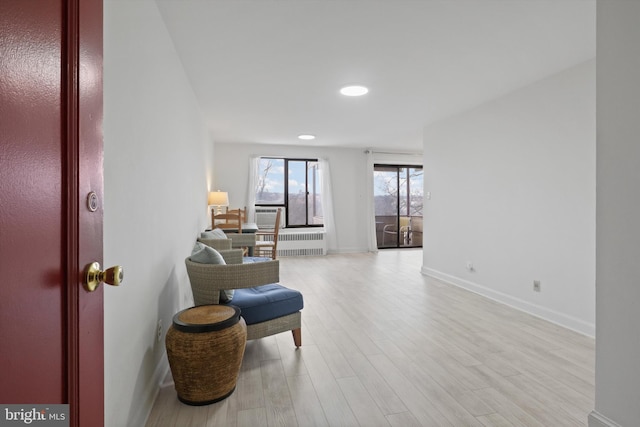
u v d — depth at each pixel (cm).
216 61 264
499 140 356
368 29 217
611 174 141
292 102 373
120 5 128
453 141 430
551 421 160
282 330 232
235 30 217
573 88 277
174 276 240
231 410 168
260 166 667
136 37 148
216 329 171
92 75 75
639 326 132
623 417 136
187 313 186
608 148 142
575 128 275
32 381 55
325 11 196
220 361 171
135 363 148
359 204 716
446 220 446
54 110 61
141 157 156
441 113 420
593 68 262
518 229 333
